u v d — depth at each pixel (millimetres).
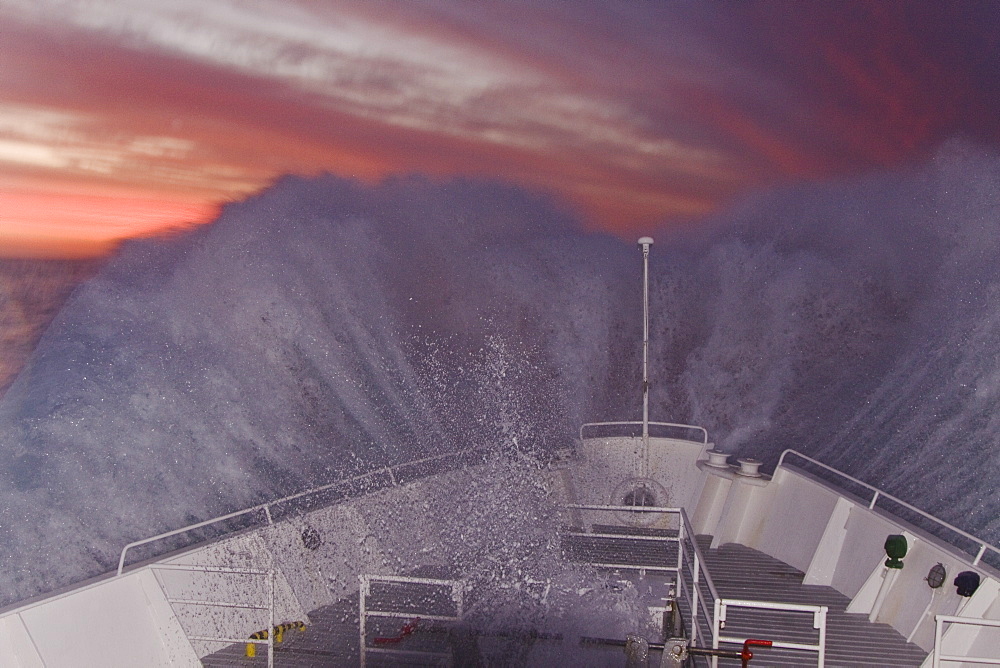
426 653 4699
